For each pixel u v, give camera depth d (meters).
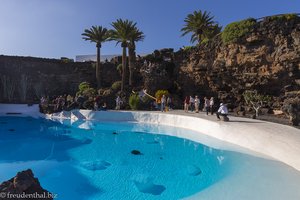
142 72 31.78
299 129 14.05
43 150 14.01
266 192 7.89
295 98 19.53
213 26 34.34
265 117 19.42
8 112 28.55
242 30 23.12
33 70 36.09
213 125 16.66
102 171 10.59
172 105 27.48
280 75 21.27
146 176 10.01
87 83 35.12
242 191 8.08
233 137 14.41
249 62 22.95
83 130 19.72
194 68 29.02
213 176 9.77
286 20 20.72
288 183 8.49
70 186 9.03
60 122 23.30
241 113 21.31
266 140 12.45
